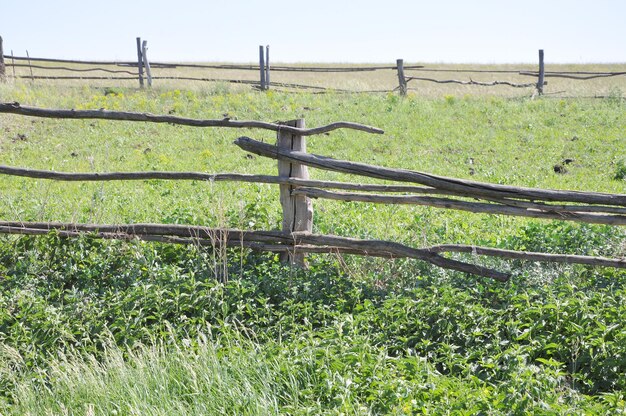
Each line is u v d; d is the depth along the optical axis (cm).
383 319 549
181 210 906
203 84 2238
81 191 1133
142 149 1504
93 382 486
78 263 677
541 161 1441
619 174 1325
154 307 586
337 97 2048
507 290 594
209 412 446
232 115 1781
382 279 650
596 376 488
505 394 430
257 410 432
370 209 991
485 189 622
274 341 526
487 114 1814
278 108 1852
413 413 433
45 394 492
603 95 2127
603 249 728
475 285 620
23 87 1908
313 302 593
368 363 470
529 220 944
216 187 1138
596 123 1723
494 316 553
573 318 525
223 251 675
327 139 1594
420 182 638
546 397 427
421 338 531
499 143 1571
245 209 766
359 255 666
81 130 1614
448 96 1962
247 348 525
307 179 669
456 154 1502
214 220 770
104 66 3628
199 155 1438
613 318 526
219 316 577
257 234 682
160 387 468
